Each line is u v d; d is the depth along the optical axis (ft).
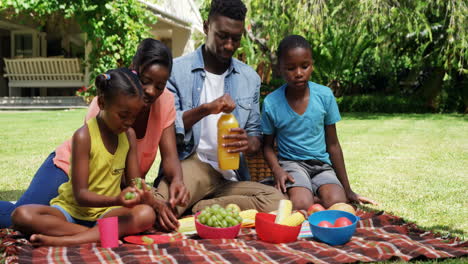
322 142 10.73
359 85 55.57
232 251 6.99
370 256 6.84
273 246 7.39
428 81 47.93
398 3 37.29
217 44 9.64
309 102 10.48
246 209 9.52
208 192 9.81
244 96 10.41
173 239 7.93
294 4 34.53
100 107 7.45
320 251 7.04
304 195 9.57
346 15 37.09
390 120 38.73
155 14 40.06
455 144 22.80
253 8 36.60
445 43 39.75
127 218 7.76
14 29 46.09
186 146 9.86
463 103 46.93
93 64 36.81
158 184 9.69
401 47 45.16
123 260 6.52
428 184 13.26
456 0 37.45
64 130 25.53
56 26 44.93
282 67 10.29
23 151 18.65
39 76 42.19
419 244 7.35
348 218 8.04
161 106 9.06
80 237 7.34
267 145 10.93
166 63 8.20
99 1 33.76
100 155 7.59
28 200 8.26
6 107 38.88
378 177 14.40
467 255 6.84
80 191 7.34
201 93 10.27
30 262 6.35
